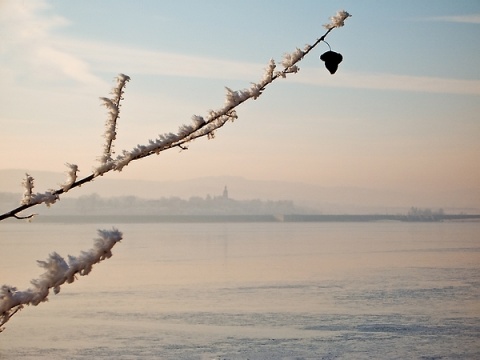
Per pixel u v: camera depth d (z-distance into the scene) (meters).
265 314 40.75
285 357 28.17
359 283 58.34
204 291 54.28
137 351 29.78
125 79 2.19
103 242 1.52
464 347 30.19
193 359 27.95
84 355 28.97
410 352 29.22
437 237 159.75
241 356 28.44
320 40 2.16
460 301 45.56
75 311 43.09
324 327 35.66
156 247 124.06
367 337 32.72
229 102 2.13
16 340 32.34
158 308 44.19
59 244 126.62
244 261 86.50
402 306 43.47
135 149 2.08
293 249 112.75
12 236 170.62
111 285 60.25
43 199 2.08
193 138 2.13
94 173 2.11
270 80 2.14
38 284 1.49
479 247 114.38
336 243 133.25
